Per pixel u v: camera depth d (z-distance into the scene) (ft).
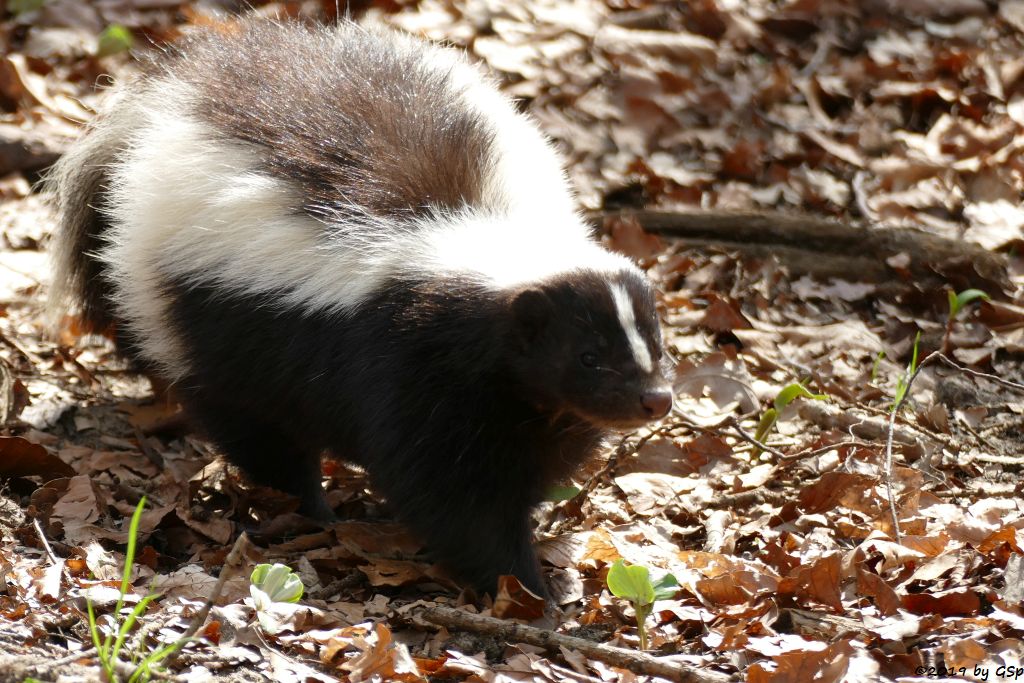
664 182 55.88
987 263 49.03
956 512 34.40
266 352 33.81
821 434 40.01
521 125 37.04
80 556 31.83
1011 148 56.18
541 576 32.76
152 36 62.80
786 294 49.78
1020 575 30.01
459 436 31.45
